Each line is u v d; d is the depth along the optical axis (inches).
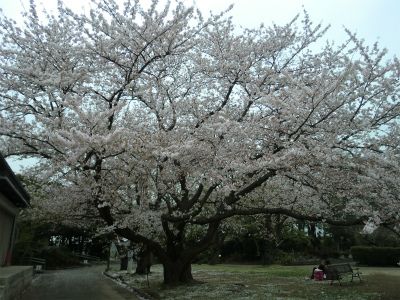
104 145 359.3
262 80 459.5
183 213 461.1
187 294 452.8
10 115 439.2
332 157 343.3
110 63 450.6
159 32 429.4
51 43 426.6
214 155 388.5
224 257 1318.9
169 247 542.6
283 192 494.0
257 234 966.4
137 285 591.8
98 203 455.5
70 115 423.5
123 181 436.8
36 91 437.1
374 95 380.2
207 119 439.2
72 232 1322.6
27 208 609.0
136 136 377.7
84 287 595.5
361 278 616.4
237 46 462.9
